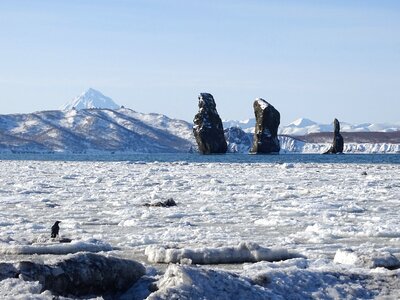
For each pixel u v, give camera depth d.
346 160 148.50
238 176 62.56
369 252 15.31
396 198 35.94
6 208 30.44
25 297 9.66
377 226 23.09
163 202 31.67
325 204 31.36
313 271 12.20
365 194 38.72
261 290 11.02
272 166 94.06
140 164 105.94
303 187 45.59
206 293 10.50
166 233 20.98
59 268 11.37
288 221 24.45
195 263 15.48
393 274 12.45
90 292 11.65
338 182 51.81
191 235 20.48
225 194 38.94
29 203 32.66
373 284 12.01
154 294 10.23
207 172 72.00
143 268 12.62
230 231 22.05
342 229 22.14
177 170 77.88
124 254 16.78
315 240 19.69
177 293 10.31
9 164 110.06
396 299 11.39
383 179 55.91
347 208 29.64
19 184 48.47
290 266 14.23
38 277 11.02
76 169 82.31
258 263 14.59
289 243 19.16
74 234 20.73
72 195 38.31
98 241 18.45
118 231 22.03
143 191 41.59
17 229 22.25
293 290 11.37
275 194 38.88
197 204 32.66
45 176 62.06
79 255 11.90
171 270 11.28
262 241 19.47
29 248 16.56
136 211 28.62
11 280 10.55
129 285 12.12
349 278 12.14
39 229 22.19
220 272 11.19
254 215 27.41
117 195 38.25
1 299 9.57
